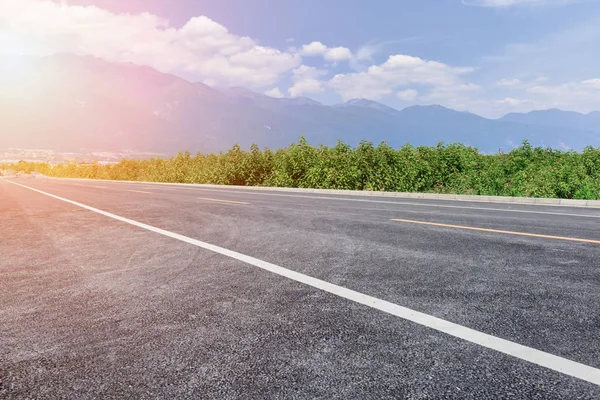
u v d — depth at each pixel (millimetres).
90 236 6355
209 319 2740
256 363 2107
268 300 3100
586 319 2596
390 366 2045
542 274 3629
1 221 8352
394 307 2881
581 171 13016
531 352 2164
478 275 3637
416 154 17016
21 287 3625
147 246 5422
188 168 33281
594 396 1756
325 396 1788
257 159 24547
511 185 15039
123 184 30031
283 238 5742
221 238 5871
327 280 3592
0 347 2381
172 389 1878
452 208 9406
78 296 3320
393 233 5914
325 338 2393
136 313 2891
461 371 1982
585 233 5723
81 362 2170
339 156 18266
